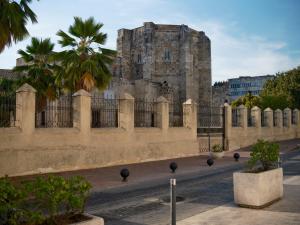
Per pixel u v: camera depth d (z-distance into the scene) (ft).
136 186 43.86
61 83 71.92
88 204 33.35
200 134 91.40
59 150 55.36
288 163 62.95
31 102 52.08
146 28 194.29
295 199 32.32
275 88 178.60
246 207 29.71
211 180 47.19
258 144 32.50
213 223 25.61
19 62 121.90
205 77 209.56
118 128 66.28
